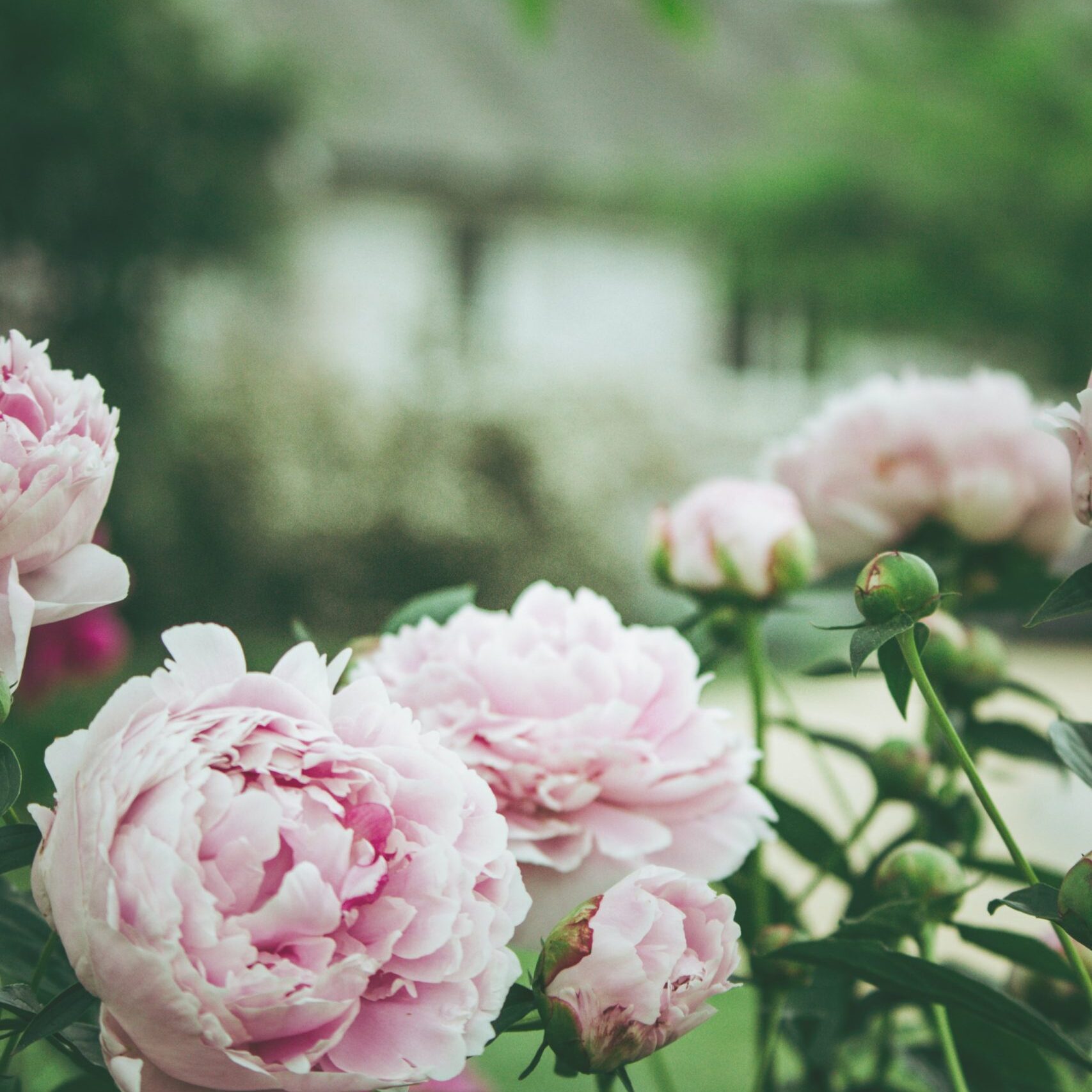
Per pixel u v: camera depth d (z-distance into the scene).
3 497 0.85
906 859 0.97
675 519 1.14
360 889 0.80
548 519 10.41
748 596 1.12
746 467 13.52
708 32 2.05
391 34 15.90
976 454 1.19
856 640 0.90
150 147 9.05
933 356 14.50
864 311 13.48
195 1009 0.77
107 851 0.79
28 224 8.90
